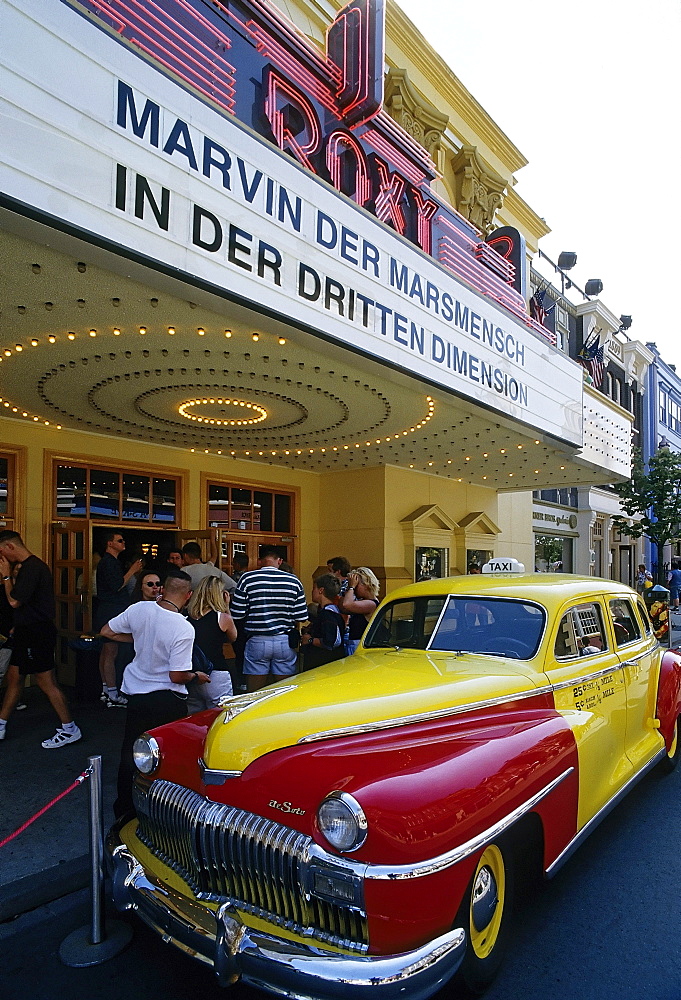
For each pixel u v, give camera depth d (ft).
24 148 11.05
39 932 10.40
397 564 40.06
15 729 20.15
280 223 16.08
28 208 11.09
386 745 8.71
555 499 67.36
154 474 33.22
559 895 11.49
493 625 13.02
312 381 22.53
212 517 36.45
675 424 104.83
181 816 8.78
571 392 32.99
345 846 7.17
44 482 28.19
